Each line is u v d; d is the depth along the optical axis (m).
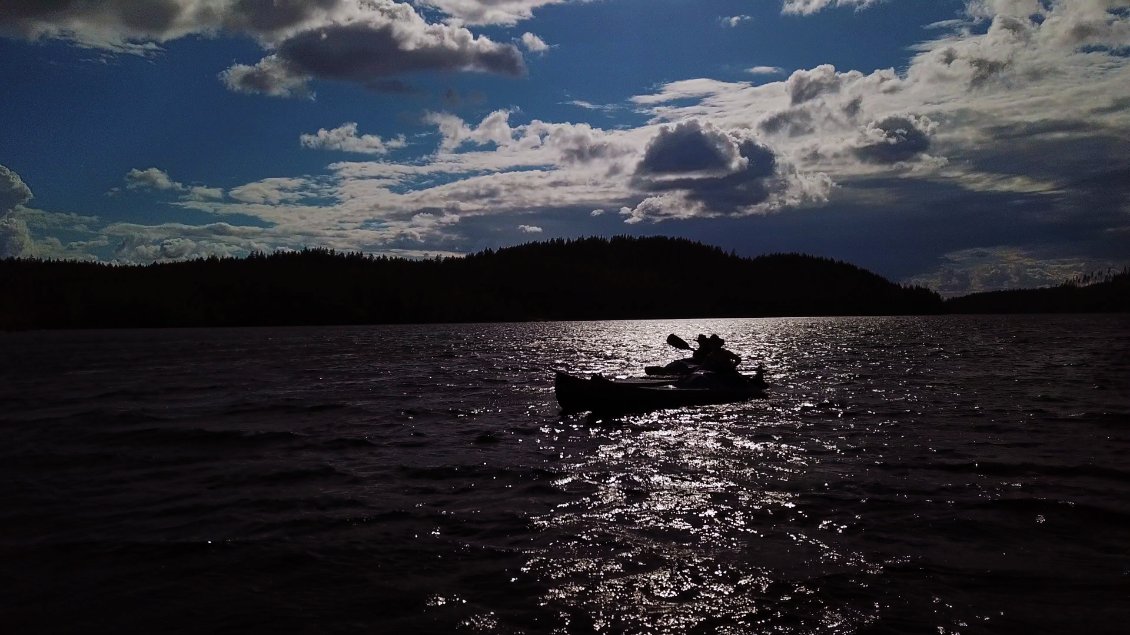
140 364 36.22
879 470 9.92
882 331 75.06
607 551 6.79
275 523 7.86
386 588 6.01
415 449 12.08
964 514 7.77
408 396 19.89
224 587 6.09
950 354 35.25
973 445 11.57
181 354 45.84
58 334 104.56
